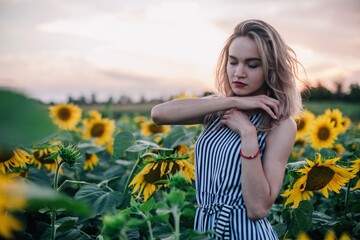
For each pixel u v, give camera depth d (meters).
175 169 2.61
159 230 2.50
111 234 1.52
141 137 5.56
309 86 2.91
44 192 0.69
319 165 2.64
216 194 2.37
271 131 2.35
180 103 2.50
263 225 2.33
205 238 1.75
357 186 2.99
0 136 0.52
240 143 2.33
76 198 2.72
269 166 2.28
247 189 2.21
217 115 2.56
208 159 2.45
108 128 5.74
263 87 2.52
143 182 2.74
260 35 2.38
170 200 1.63
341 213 3.37
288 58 2.47
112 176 4.18
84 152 4.42
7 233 0.86
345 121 6.33
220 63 2.67
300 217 2.80
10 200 0.73
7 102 0.53
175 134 4.02
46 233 2.69
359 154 3.48
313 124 5.16
